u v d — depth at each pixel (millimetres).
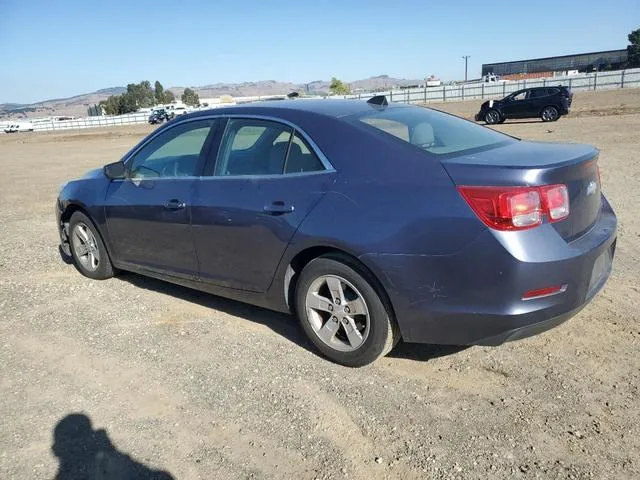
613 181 9352
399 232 3285
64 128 86500
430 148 3547
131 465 2928
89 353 4164
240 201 4031
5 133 85312
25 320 4820
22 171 18062
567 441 2938
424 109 4496
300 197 3713
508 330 3133
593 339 3961
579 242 3301
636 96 37438
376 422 3184
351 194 3500
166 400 3506
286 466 2875
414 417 3211
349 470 2818
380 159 3482
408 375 3664
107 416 3363
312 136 3789
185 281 4699
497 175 3086
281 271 3908
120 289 5480
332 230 3518
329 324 3787
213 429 3199
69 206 5738
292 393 3512
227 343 4234
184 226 4441
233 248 4145
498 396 3369
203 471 2865
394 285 3352
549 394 3354
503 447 2920
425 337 3408
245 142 4199
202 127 4547
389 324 3545
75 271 6105
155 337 4387
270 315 4719
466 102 51594
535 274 3045
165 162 4758
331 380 3641
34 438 3176
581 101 36438
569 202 3230
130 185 5004
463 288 3174
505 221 3029
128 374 3838
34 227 8586
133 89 168250
